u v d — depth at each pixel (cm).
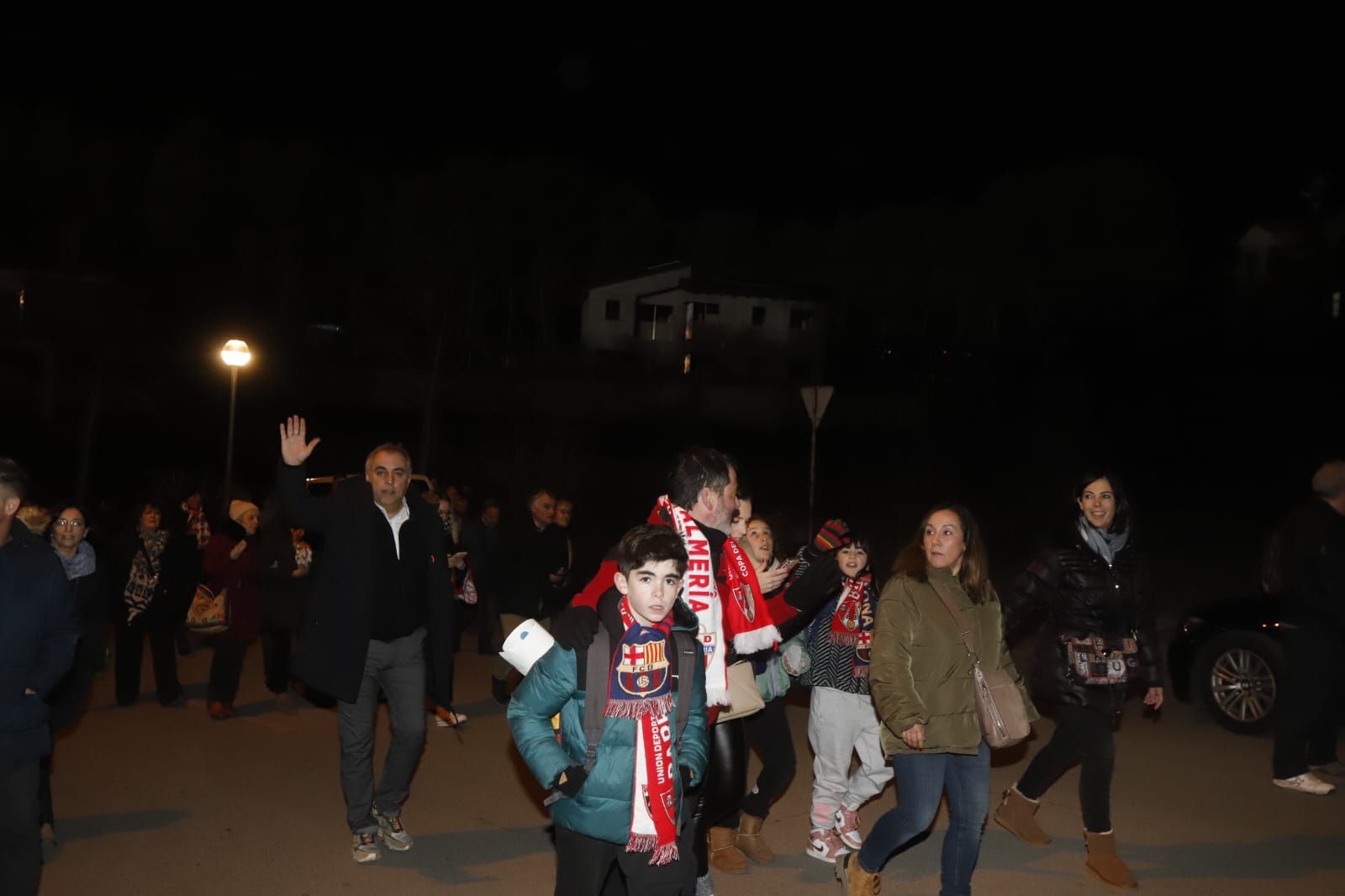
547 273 4941
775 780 591
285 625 934
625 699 366
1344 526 730
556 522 1018
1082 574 572
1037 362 4422
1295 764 753
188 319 4481
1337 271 4262
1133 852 627
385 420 4359
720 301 4922
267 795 719
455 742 866
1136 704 1032
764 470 3859
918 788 489
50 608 436
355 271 4722
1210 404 4003
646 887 381
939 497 3325
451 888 561
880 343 4841
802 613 506
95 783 744
